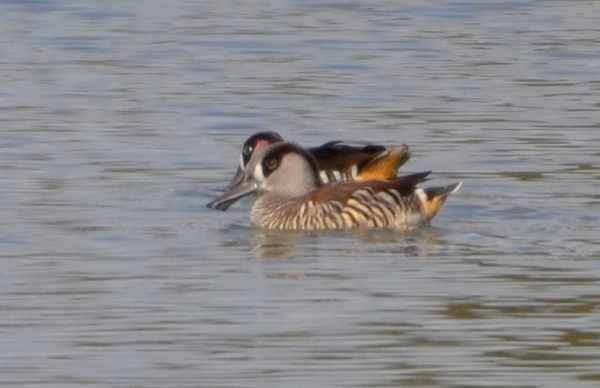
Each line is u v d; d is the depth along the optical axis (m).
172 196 18.06
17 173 18.95
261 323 12.68
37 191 18.03
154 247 15.45
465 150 20.62
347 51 28.86
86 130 21.81
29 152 20.23
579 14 33.47
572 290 13.66
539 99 24.23
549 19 32.78
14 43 29.55
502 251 15.19
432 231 16.25
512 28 31.61
